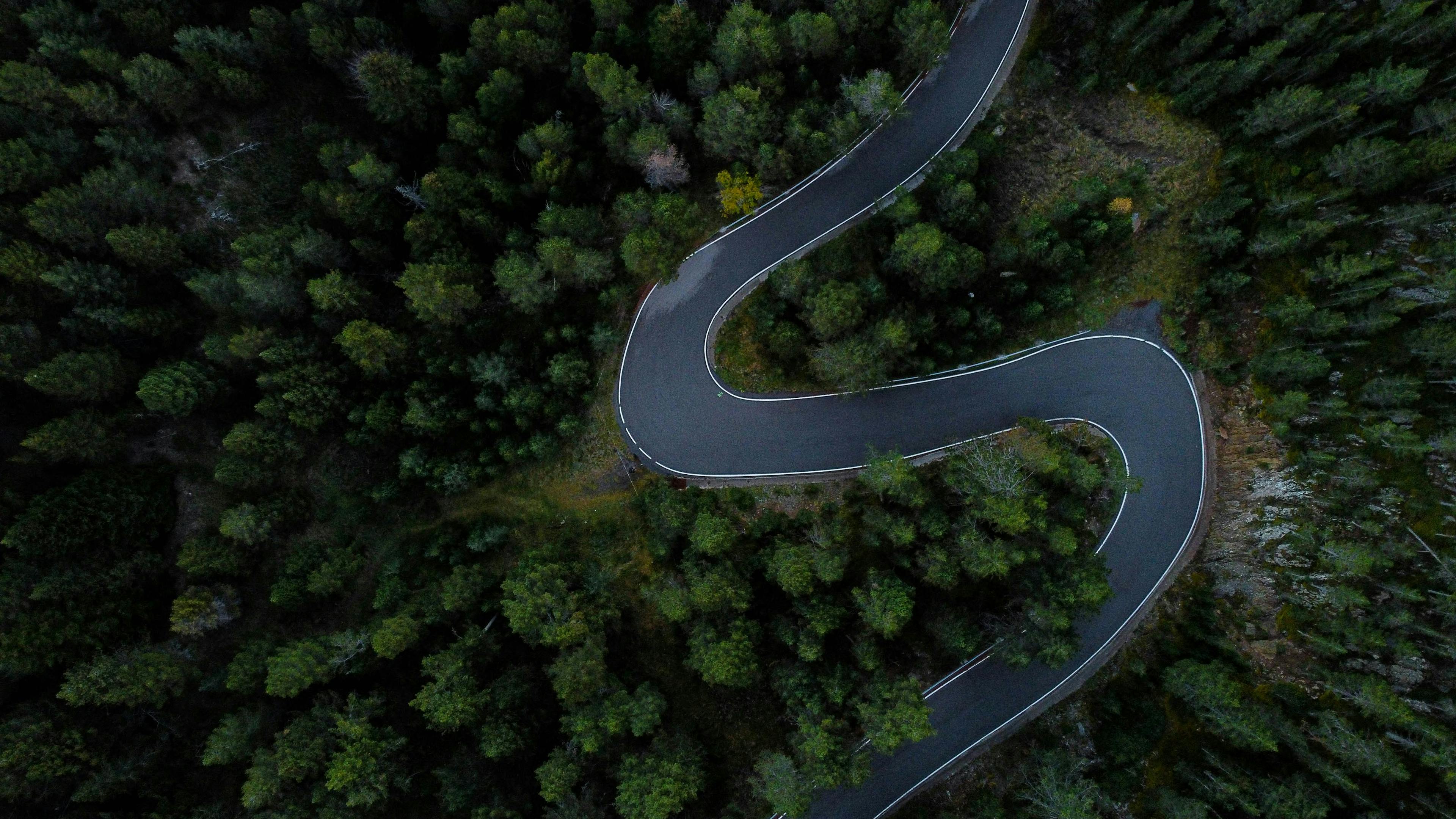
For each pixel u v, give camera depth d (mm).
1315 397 57031
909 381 61781
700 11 62062
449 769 52312
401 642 50875
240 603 55844
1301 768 52781
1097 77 60719
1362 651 53406
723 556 56344
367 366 54844
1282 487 57719
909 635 60094
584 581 55938
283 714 53406
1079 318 61906
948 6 62844
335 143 60500
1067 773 54625
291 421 56188
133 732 51375
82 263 54281
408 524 60188
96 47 55625
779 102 60156
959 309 59125
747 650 52938
